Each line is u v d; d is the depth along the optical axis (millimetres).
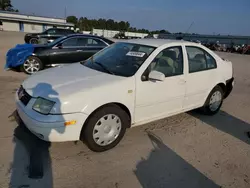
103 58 3910
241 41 42906
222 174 2893
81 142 3348
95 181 2570
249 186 2701
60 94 2740
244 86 8070
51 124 2660
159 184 2613
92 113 2912
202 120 4566
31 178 2525
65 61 7668
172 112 3910
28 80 3322
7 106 4422
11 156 2869
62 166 2781
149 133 3816
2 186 2377
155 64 3516
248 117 4934
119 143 3410
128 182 2600
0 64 8656
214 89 4617
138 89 3262
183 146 3490
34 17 49656
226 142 3734
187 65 3951
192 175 2824
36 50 7320
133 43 3992
